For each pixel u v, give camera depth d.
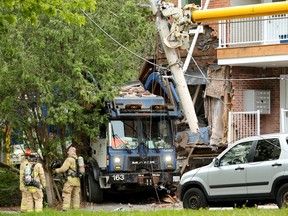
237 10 50.91
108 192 71.69
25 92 68.56
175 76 57.72
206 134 75.06
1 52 65.44
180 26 56.28
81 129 68.88
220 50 74.31
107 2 69.94
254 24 74.94
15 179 72.88
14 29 64.44
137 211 49.31
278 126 76.44
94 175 69.38
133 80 83.44
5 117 69.00
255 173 51.16
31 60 65.81
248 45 74.62
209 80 77.19
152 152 69.38
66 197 63.59
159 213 46.34
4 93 67.88
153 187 69.75
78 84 66.56
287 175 49.69
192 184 54.75
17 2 49.50
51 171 70.56
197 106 80.56
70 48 67.00
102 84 67.88
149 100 69.62
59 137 70.00
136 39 71.38
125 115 68.75
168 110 69.94
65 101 67.88
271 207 56.47
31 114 69.44
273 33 73.75
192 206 54.75
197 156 73.75
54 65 67.38
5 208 69.12
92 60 68.00
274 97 76.75
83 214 47.59
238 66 75.75
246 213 44.00
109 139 68.62
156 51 79.44
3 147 72.69
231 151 53.12
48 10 48.44
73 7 50.34
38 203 59.78
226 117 75.81
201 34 78.50
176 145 74.50
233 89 75.69
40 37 66.81
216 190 53.22
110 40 69.75
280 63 73.50
